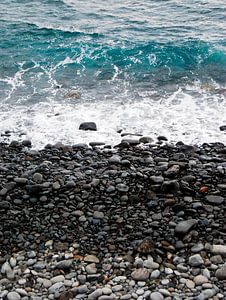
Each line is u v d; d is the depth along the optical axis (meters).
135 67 19.36
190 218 10.47
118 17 24.75
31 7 26.47
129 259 9.52
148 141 14.23
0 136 14.84
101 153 13.72
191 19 24.25
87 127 15.07
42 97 17.28
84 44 21.23
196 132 14.77
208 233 10.05
